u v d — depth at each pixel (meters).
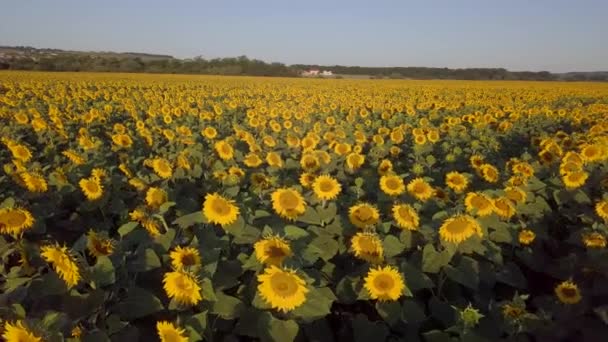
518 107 29.28
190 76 74.81
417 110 29.09
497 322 4.52
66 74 65.62
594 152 10.02
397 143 14.88
